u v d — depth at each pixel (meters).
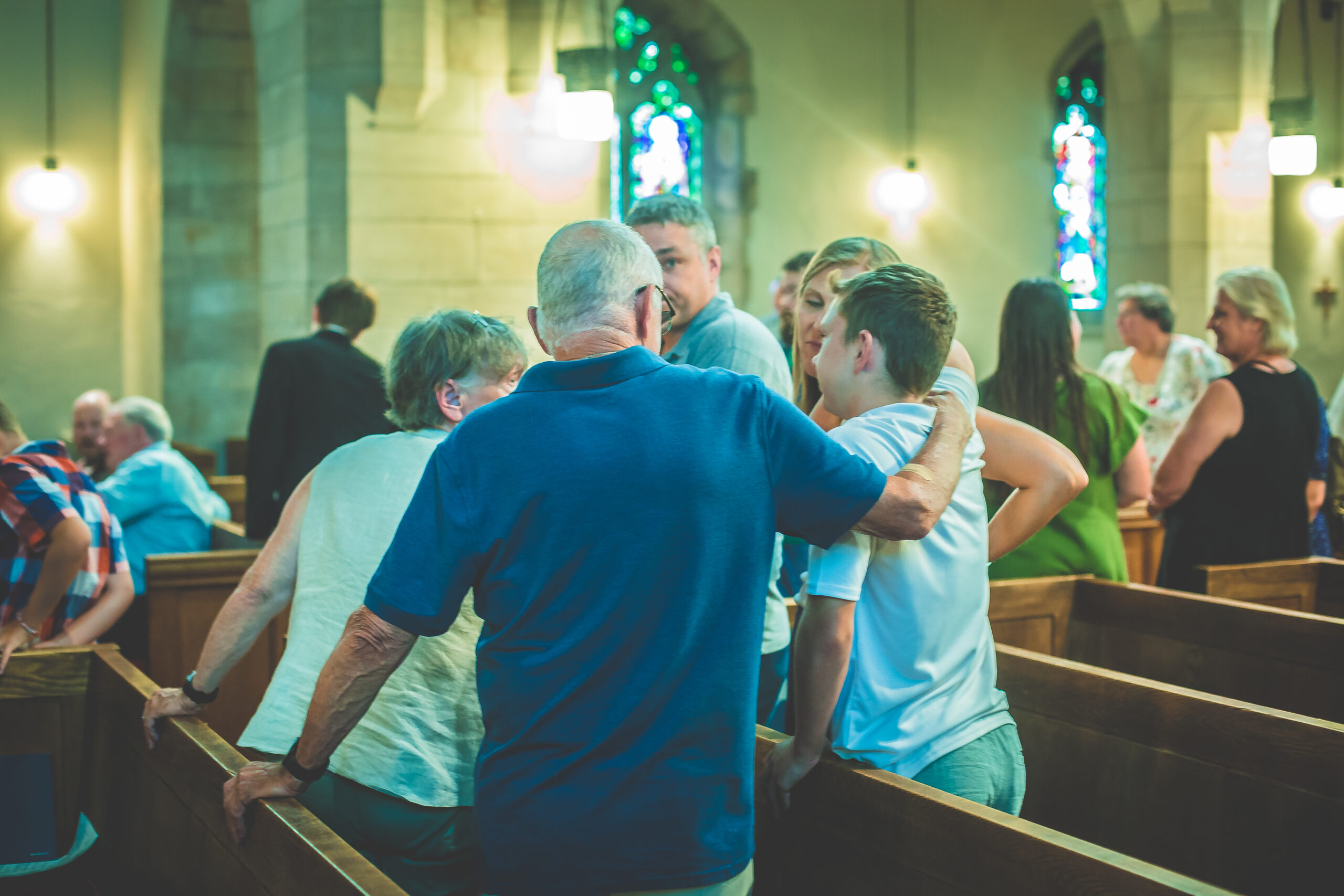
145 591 4.21
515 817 1.52
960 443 1.80
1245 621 2.99
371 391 4.37
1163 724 2.32
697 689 1.53
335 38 6.65
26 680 2.79
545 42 6.97
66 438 9.73
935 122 10.30
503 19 6.93
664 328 1.82
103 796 2.75
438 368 2.15
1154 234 8.77
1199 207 8.64
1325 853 2.03
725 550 1.55
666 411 1.56
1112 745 2.43
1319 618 2.85
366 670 1.61
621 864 1.49
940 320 1.86
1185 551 3.80
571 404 1.56
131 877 2.54
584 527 1.50
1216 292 3.82
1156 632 3.18
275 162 7.21
